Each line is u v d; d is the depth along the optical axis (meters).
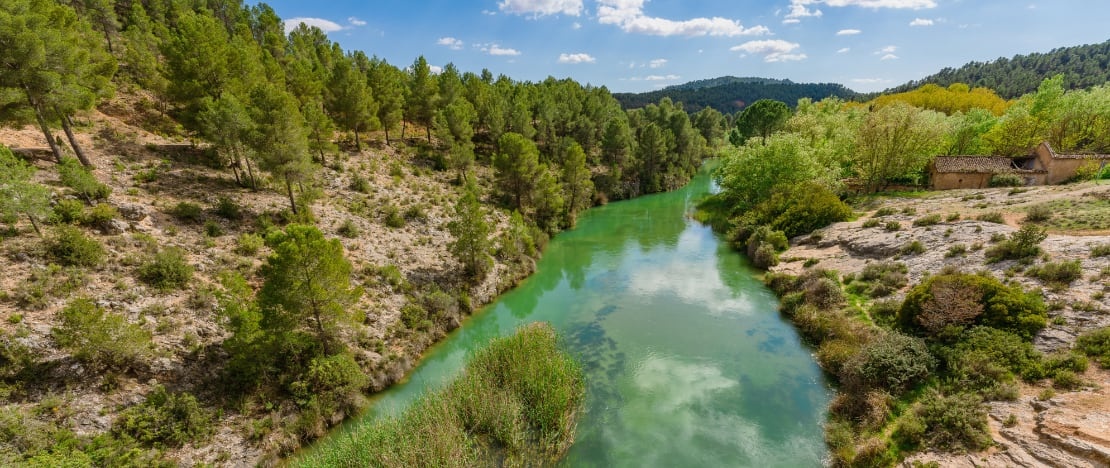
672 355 28.98
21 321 19.41
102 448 16.66
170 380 20.42
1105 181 43.12
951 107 99.88
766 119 98.75
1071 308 22.38
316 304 22.95
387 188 49.31
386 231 40.59
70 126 33.88
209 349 22.52
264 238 32.66
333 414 22.16
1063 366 19.20
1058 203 36.47
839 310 31.11
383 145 63.59
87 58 34.28
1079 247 27.14
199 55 41.28
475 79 84.75
